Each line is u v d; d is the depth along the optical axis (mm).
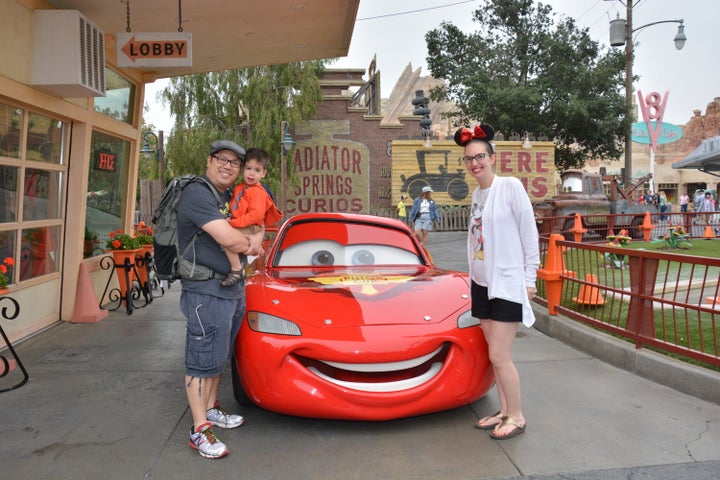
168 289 8734
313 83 22500
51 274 5969
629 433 3199
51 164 5855
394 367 3174
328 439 3172
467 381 3285
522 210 2982
